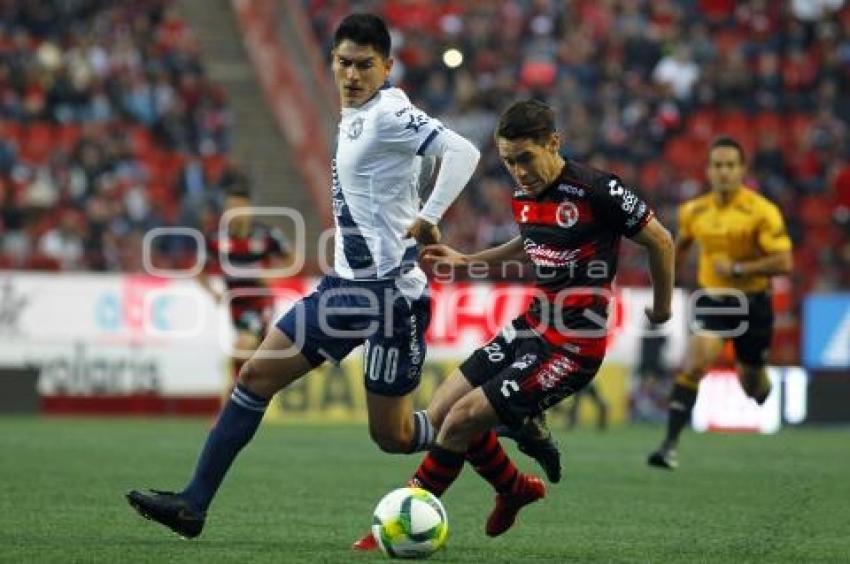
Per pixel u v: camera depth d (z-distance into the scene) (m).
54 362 76.50
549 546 30.09
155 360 76.94
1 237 88.38
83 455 50.28
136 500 28.05
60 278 76.56
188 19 111.81
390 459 50.81
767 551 29.75
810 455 55.53
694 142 104.94
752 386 49.25
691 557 28.66
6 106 101.12
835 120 106.75
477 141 98.69
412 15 113.94
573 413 71.00
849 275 91.38
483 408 28.30
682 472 47.72
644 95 105.75
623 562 27.77
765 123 107.38
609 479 45.06
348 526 32.81
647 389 78.12
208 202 88.94
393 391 28.92
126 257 85.00
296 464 48.53
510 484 29.59
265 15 107.88
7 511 34.41
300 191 99.56
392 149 28.09
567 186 28.27
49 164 93.69
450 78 105.12
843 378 77.62
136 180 93.25
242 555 27.44
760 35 115.44
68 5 108.75
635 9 114.88
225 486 41.25
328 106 103.00
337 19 113.88
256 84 107.62
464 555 28.20
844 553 29.67
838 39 114.50
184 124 100.50
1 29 107.00
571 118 101.38
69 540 29.44
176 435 60.75
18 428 64.50
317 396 75.38
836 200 98.69
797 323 81.81
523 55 108.88
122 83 102.00
